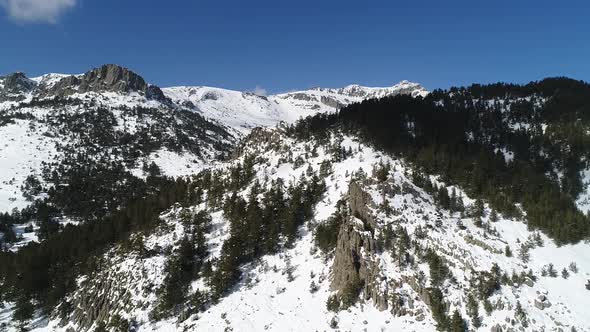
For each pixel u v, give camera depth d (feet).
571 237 240.53
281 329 212.64
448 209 278.87
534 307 192.75
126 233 395.75
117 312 269.23
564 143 375.04
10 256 423.23
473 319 184.24
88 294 304.50
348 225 241.14
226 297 251.60
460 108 517.96
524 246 236.63
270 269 267.80
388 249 226.17
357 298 212.43
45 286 352.08
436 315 187.42
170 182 574.97
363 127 442.50
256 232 291.58
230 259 266.77
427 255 217.15
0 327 306.96
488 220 268.41
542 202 275.18
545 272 216.33
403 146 385.29
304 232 296.10
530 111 476.95
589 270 215.72
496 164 338.54
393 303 197.77
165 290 267.59
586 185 317.42
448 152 364.17
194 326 232.94
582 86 536.83
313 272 249.14
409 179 306.14
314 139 474.49
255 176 410.11
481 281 201.26
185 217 344.28
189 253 295.28
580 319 185.88
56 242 429.79
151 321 251.80
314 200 328.29
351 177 329.31
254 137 575.79
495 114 481.87
